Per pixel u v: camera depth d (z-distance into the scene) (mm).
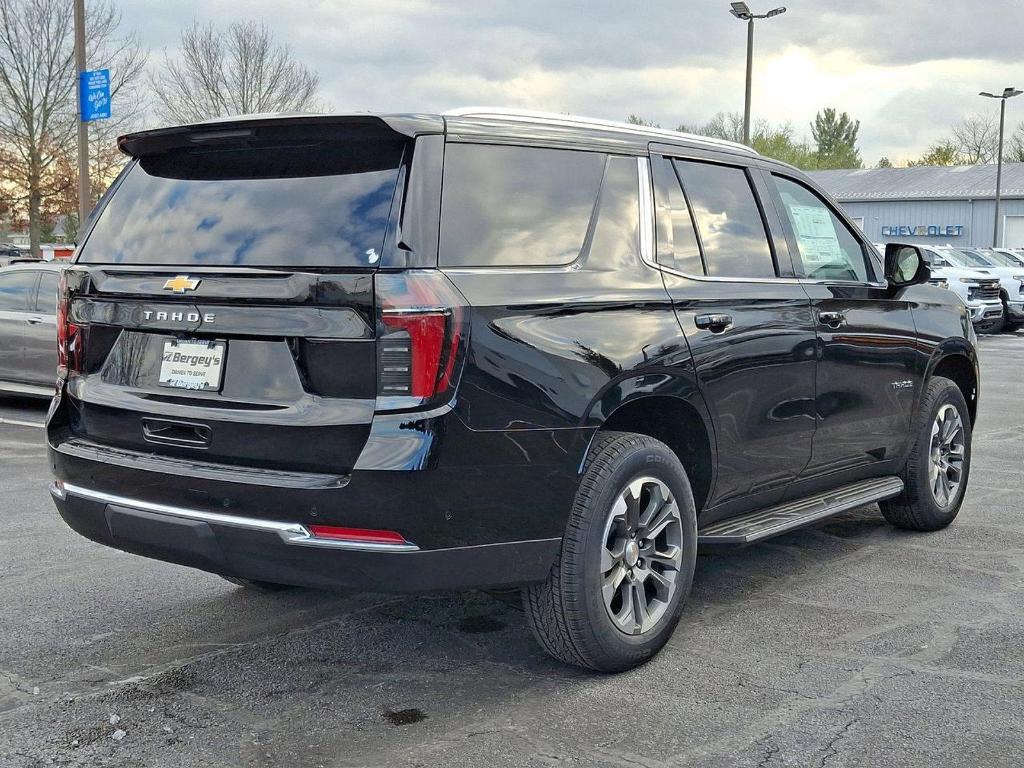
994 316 23641
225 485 3330
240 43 36719
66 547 5578
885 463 5438
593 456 3672
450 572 3305
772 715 3469
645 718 3449
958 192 53312
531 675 3832
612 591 3730
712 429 4137
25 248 39188
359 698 3629
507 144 3656
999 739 3287
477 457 3270
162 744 3279
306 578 3289
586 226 3816
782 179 4949
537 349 3432
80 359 3869
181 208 3719
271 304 3316
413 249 3244
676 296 4004
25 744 3275
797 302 4633
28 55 35281
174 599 4711
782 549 5574
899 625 4363
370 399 3188
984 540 5750
